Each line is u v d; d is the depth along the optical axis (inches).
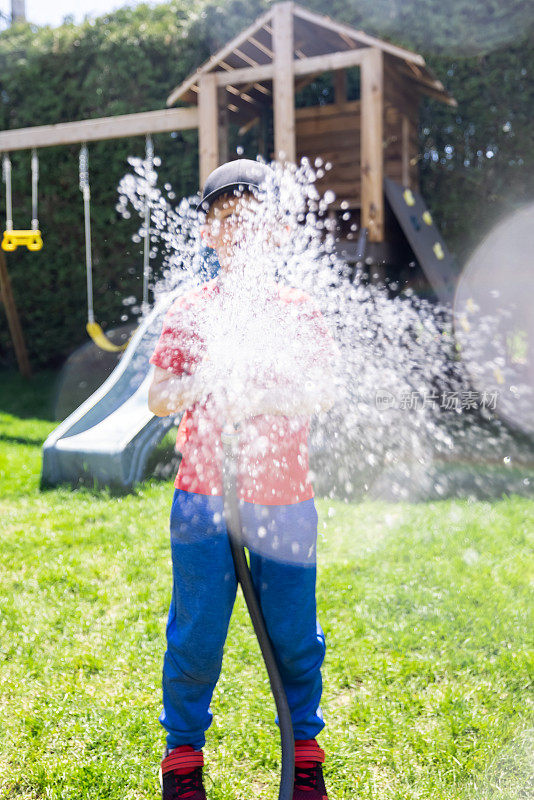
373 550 129.3
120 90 321.4
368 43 226.8
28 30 339.6
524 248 273.0
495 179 282.7
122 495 167.9
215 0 306.3
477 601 108.8
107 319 335.0
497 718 79.7
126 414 195.2
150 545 134.3
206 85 245.0
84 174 244.4
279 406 61.1
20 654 95.5
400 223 243.4
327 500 158.6
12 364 364.5
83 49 324.2
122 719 80.8
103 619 106.0
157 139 313.0
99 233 327.0
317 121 278.7
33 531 142.0
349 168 274.2
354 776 71.9
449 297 240.7
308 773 66.5
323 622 103.2
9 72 336.8
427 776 71.5
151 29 312.3
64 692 86.7
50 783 71.1
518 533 136.8
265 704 84.0
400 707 83.0
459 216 289.0
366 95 229.5
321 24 230.5
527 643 96.6
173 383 63.1
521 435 210.8
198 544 62.3
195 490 62.9
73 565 125.2
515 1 266.2
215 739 78.3
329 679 89.3
